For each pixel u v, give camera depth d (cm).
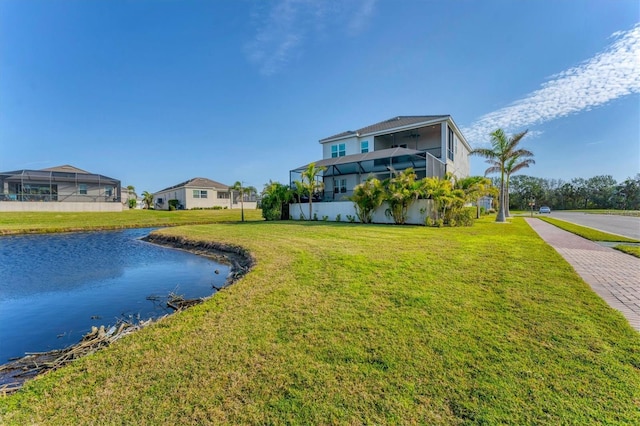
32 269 884
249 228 1614
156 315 525
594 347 286
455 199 1608
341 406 213
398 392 227
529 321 346
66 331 464
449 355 276
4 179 2769
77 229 2022
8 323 495
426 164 1842
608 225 1889
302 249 866
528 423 193
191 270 860
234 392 231
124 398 228
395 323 348
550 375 243
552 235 1217
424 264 627
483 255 715
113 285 714
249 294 471
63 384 250
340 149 2795
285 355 284
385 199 1803
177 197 4306
